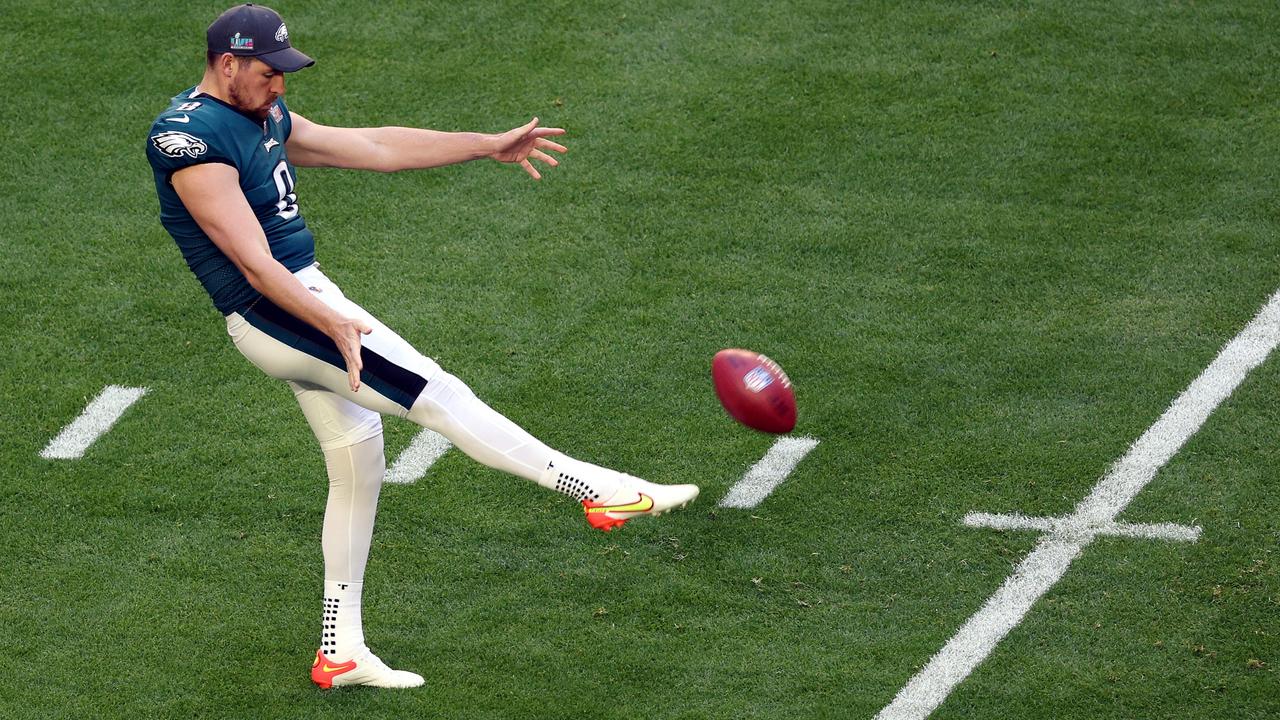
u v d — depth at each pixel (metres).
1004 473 21.16
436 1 33.66
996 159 28.36
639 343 24.22
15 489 21.50
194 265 16.47
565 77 31.17
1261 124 28.88
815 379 23.23
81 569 20.03
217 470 21.81
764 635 18.67
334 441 17.23
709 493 21.14
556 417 22.72
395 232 27.16
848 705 17.55
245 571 19.98
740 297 25.20
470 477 21.58
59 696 17.95
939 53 31.45
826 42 31.94
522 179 28.41
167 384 23.67
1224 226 26.25
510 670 18.28
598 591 19.50
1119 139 28.72
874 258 25.97
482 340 24.41
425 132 18.86
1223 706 17.19
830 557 19.89
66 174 28.75
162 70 31.58
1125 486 20.77
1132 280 25.08
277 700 17.91
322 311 15.59
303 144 17.97
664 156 28.88
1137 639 18.23
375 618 19.16
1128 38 31.64
